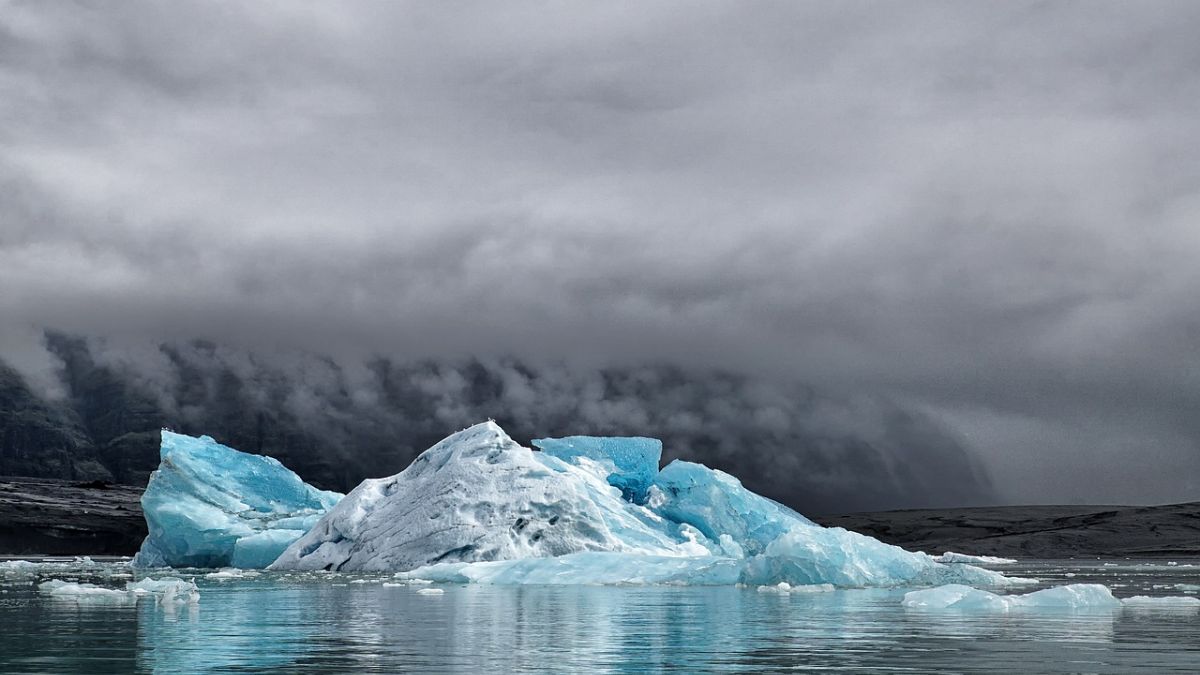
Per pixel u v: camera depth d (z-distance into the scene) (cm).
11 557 9875
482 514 4209
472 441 4591
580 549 4156
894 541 12925
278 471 5631
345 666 1343
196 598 2566
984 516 14100
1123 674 1257
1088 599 2294
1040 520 13400
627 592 2925
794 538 3155
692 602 2492
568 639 1656
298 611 2252
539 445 5266
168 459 5272
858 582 3088
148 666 1350
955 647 1527
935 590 2344
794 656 1430
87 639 1675
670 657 1421
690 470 4941
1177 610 2209
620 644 1580
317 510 5309
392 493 4616
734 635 1698
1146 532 11581
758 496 5019
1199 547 10644
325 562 4441
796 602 2478
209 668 1327
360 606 2402
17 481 14788
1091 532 11725
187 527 5094
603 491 4669
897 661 1372
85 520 12062
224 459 5522
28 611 2266
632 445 5247
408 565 4153
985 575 3431
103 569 5094
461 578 3612
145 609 2325
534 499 4250
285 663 1374
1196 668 1306
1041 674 1257
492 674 1259
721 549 4628
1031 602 2305
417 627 1867
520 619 2023
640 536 4331
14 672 1298
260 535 4928
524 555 4097
